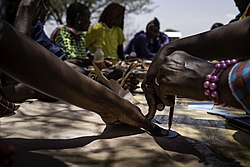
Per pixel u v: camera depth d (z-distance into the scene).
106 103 0.96
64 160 0.83
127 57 3.99
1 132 1.04
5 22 0.66
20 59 0.68
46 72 0.74
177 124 1.28
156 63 1.03
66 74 0.79
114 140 0.98
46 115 1.30
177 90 0.93
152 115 1.09
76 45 3.11
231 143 1.06
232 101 0.80
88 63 2.58
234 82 0.78
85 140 0.99
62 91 0.79
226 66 0.84
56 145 0.94
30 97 1.55
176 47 1.02
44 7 1.92
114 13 3.96
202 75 0.87
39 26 1.92
